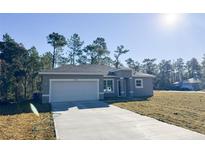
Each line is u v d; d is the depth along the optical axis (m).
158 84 68.81
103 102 20.91
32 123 11.98
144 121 11.87
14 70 36.84
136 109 16.39
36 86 40.97
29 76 39.88
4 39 38.59
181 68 98.69
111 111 15.58
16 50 37.00
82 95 23.14
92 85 23.69
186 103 20.61
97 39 64.69
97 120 12.42
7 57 36.22
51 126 11.11
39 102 23.72
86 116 13.76
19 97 37.47
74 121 12.24
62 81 22.48
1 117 14.32
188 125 10.69
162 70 91.62
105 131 9.89
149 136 8.88
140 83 30.58
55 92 22.16
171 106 18.25
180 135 8.90
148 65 87.75
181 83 67.69
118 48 68.50
